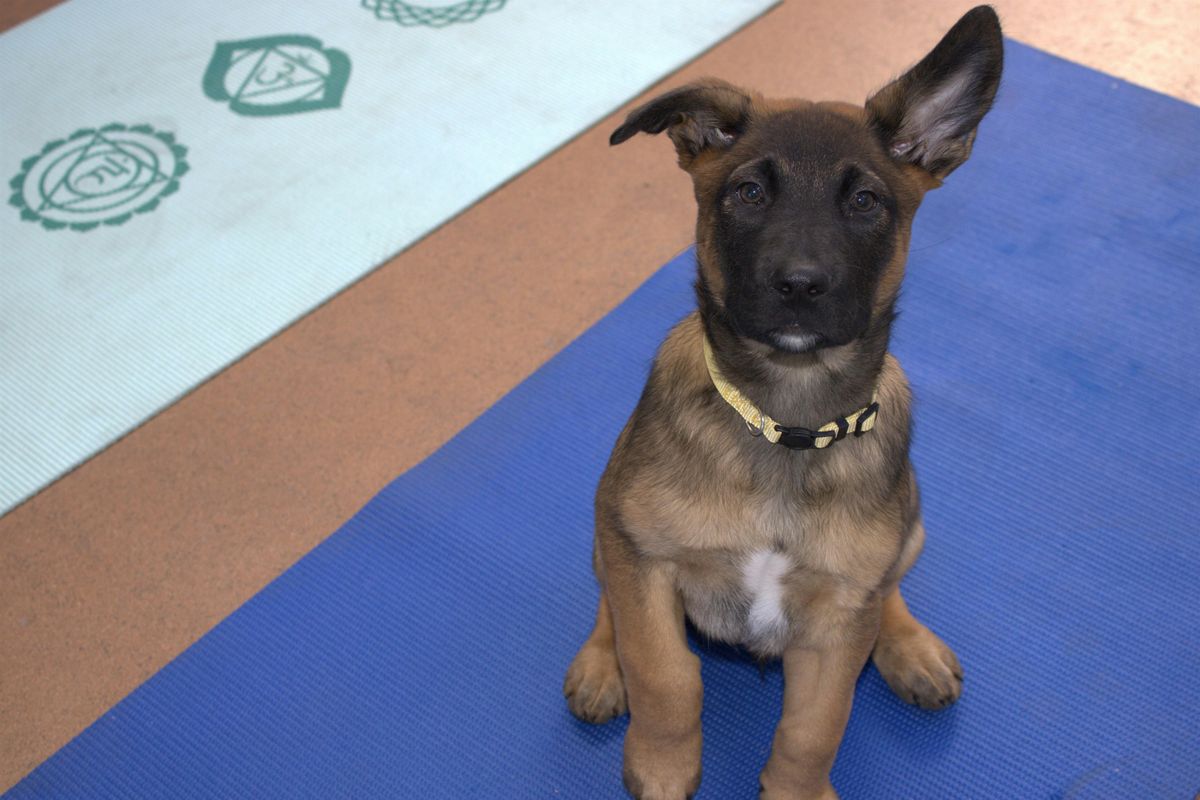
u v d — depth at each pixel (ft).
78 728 4.44
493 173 5.85
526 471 4.90
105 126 6.13
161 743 4.35
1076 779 4.20
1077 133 5.82
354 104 6.18
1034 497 4.75
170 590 4.72
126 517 4.89
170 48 6.50
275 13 6.68
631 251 5.55
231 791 4.26
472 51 6.40
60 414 5.14
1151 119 5.87
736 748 4.32
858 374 3.90
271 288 5.49
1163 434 4.89
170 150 6.02
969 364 5.09
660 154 5.91
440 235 5.65
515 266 5.53
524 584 4.65
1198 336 5.14
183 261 5.59
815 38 6.34
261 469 4.99
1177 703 4.32
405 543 4.74
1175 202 5.56
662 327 5.26
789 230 3.70
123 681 4.53
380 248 5.60
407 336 5.33
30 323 5.41
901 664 4.32
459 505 4.82
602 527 4.03
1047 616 4.50
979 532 4.68
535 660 4.49
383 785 4.26
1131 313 5.21
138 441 5.07
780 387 3.90
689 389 3.98
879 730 4.32
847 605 3.94
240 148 6.01
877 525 3.91
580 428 5.00
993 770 4.23
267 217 5.74
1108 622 4.48
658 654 3.95
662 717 4.00
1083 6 6.43
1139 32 6.28
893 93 3.90
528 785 4.25
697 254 3.95
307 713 4.40
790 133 3.80
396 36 6.51
